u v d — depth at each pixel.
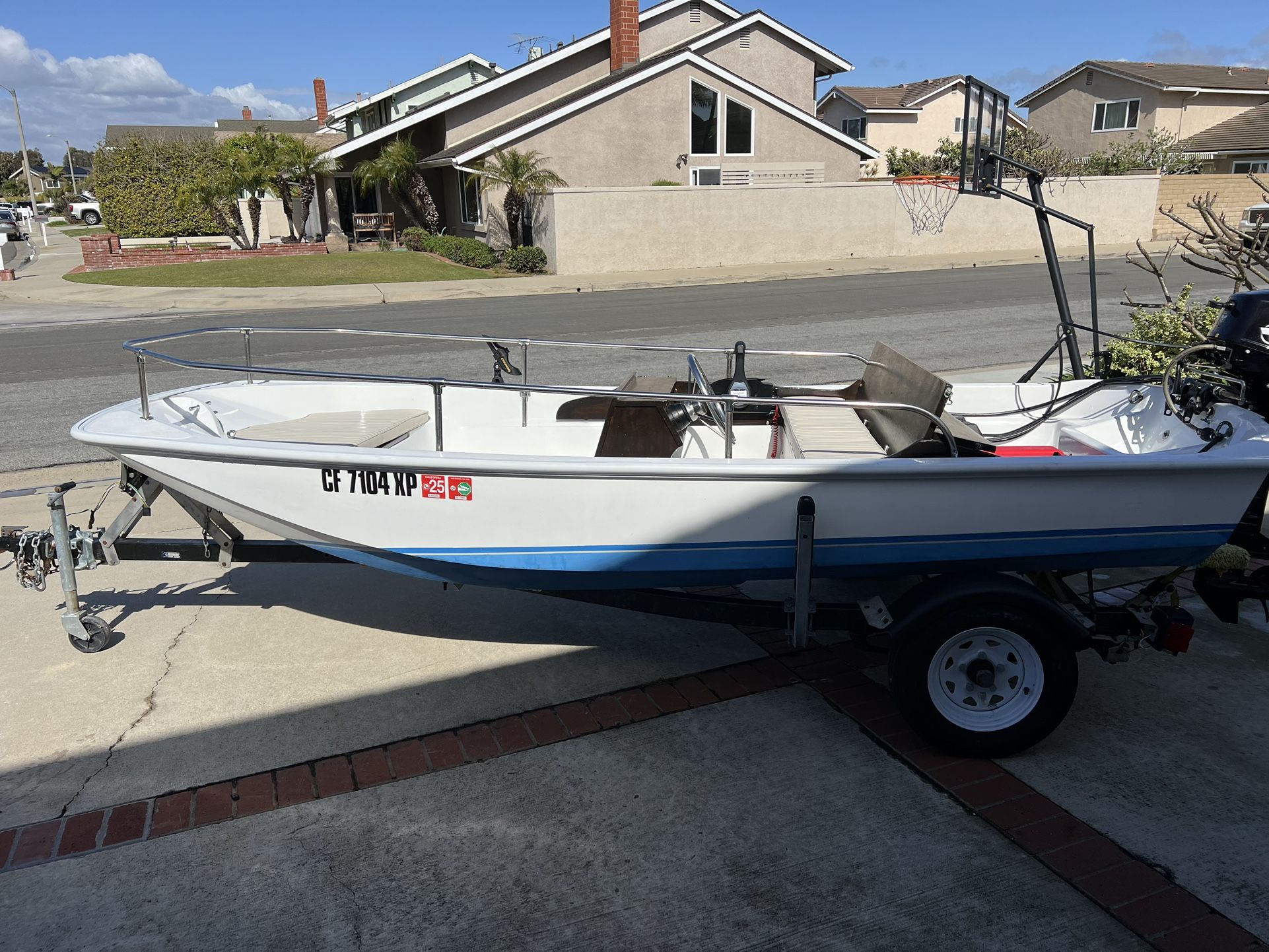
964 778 3.39
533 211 23.83
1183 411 4.11
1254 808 3.21
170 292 20.17
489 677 4.12
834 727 3.73
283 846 3.02
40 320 16.58
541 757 3.51
